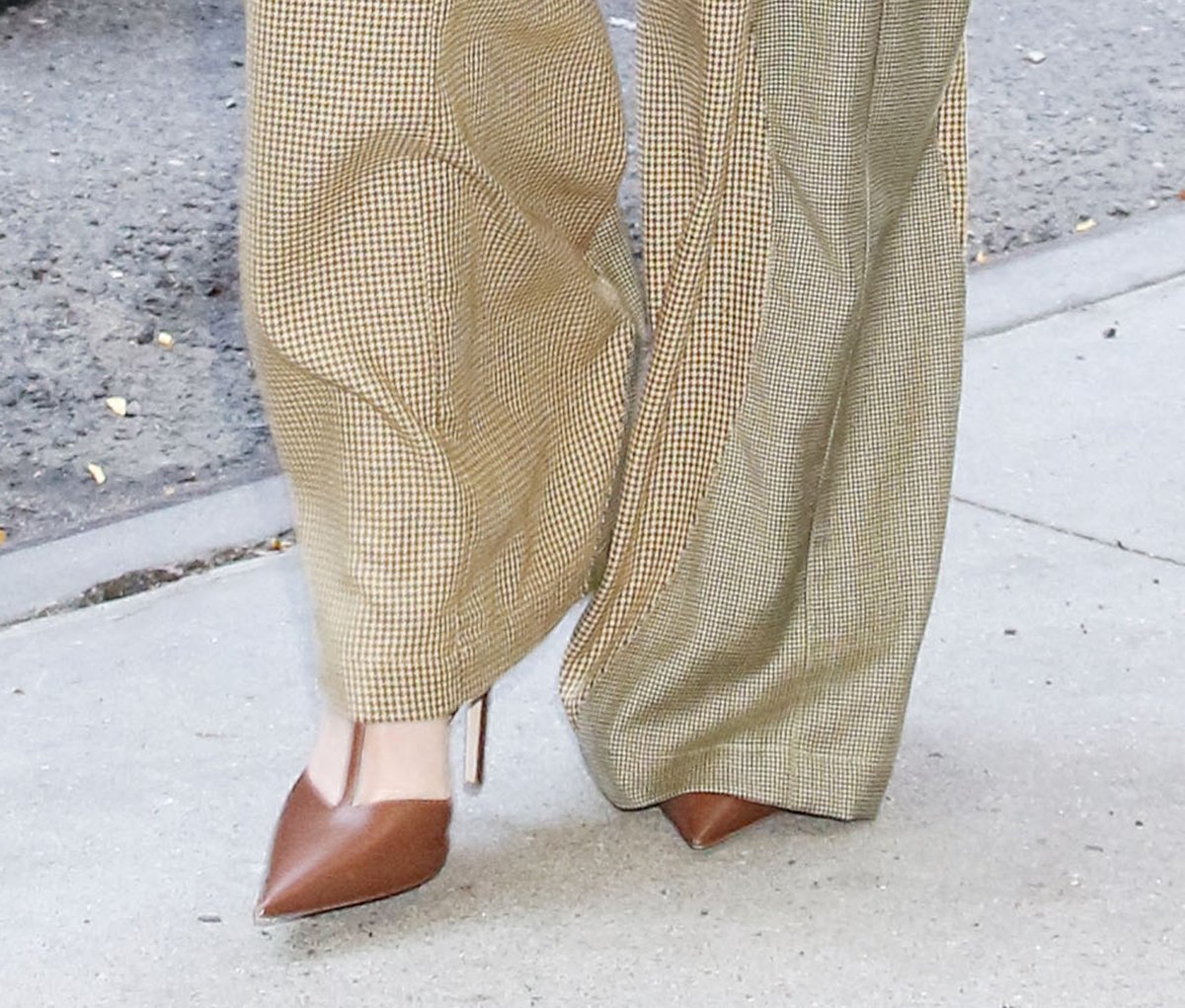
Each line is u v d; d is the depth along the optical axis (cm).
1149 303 456
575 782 257
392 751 219
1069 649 289
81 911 230
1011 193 564
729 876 233
